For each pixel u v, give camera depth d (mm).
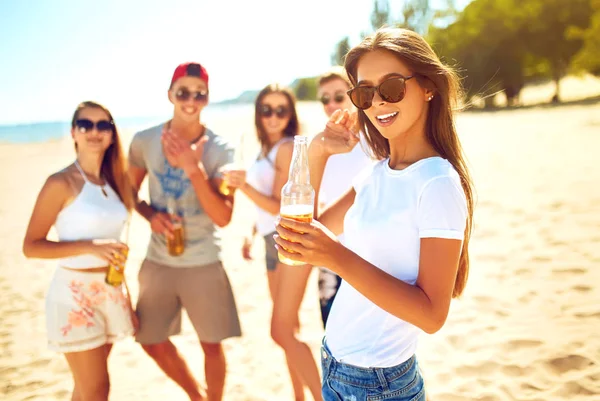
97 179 2627
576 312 3848
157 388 3455
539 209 6895
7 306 5109
